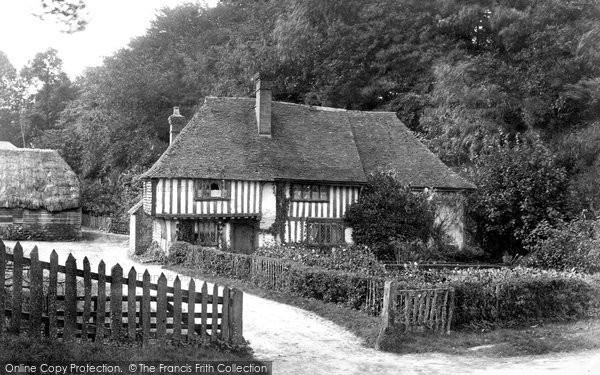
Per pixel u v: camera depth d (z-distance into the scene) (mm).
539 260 20344
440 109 33312
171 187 23156
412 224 24578
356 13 39812
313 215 25047
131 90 43844
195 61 46281
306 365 9172
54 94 63125
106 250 28422
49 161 33656
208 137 25219
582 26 32469
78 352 7324
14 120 63656
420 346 10602
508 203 24625
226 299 8977
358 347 10602
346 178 25281
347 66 38344
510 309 12664
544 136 31281
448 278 12766
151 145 41969
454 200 26500
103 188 44000
